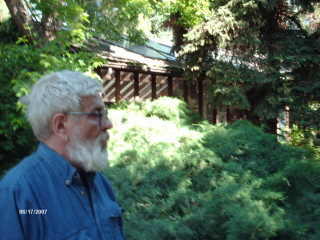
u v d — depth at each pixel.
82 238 1.22
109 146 5.05
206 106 10.37
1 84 5.00
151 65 8.62
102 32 8.10
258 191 3.22
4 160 5.32
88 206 1.32
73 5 5.77
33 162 1.25
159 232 2.72
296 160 3.94
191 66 8.79
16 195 1.15
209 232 2.82
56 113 1.30
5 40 7.70
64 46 5.14
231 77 8.30
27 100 1.38
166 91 9.60
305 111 8.41
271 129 10.19
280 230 2.74
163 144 4.84
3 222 1.12
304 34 8.97
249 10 8.05
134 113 6.70
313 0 8.59
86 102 1.34
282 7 8.91
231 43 8.43
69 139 1.32
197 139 4.97
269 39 8.98
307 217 3.06
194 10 8.28
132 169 3.83
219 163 3.92
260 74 8.44
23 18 6.68
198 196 3.26
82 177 1.41
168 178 3.59
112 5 7.55
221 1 8.69
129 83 8.71
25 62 5.12
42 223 1.17
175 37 9.60
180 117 7.02
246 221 2.61
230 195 3.02
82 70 5.11
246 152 4.35
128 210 3.08
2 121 4.96
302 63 8.26
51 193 1.22
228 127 5.21
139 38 8.95
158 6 8.78
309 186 3.45
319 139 8.95
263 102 8.74
